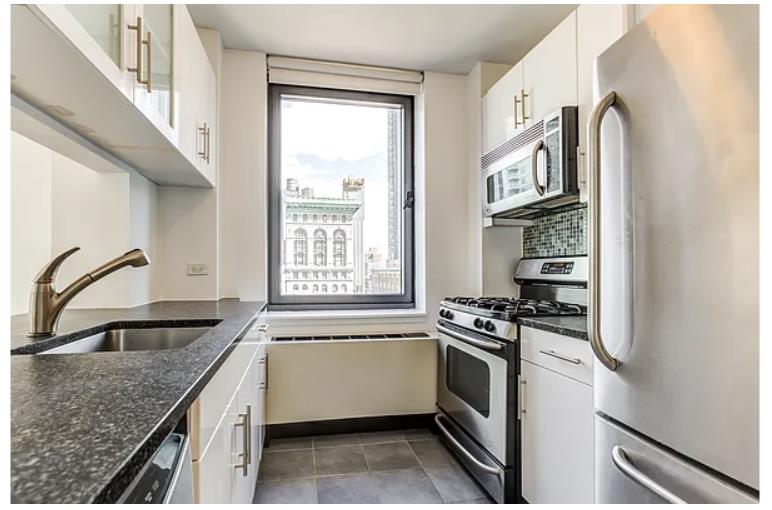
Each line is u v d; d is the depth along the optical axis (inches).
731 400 28.8
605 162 41.8
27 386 25.2
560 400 56.1
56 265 45.1
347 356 98.3
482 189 100.2
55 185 68.0
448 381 91.9
